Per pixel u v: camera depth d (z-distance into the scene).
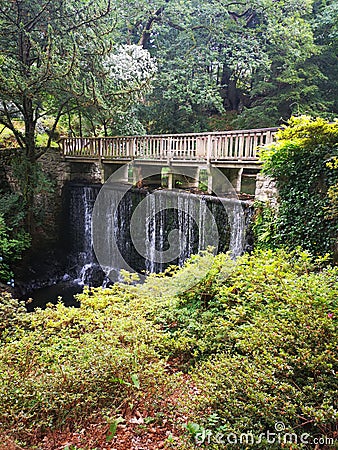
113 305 4.80
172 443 2.51
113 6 9.45
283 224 5.83
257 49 12.90
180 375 3.53
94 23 8.89
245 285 4.53
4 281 9.08
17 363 3.29
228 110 15.73
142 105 13.38
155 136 9.25
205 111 14.91
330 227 5.20
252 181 10.22
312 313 3.13
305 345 2.78
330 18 13.10
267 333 3.08
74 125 13.45
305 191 5.57
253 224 6.46
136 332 3.89
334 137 5.40
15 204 9.66
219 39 12.91
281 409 2.38
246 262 4.89
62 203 11.46
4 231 9.00
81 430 2.69
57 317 4.68
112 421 2.52
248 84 14.61
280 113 13.41
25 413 2.62
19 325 4.62
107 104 9.33
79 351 3.43
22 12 8.38
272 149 5.97
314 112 12.30
